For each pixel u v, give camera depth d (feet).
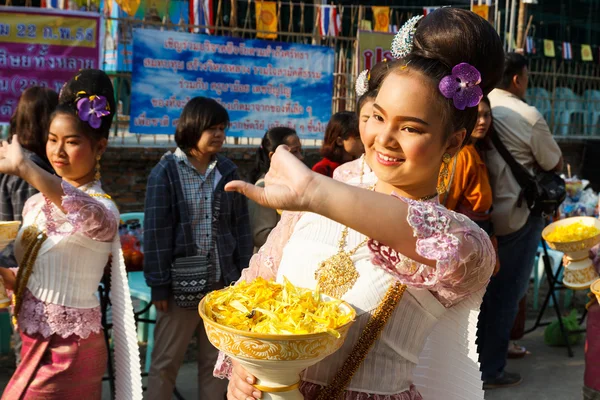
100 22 19.29
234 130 21.40
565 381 14.80
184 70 20.30
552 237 12.76
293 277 5.14
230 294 4.83
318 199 3.92
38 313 8.70
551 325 17.12
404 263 4.52
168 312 11.21
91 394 8.94
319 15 23.09
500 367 14.37
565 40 41.24
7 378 13.39
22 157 8.05
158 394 11.32
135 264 13.79
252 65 21.30
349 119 13.94
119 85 21.72
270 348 4.16
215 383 11.61
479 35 4.54
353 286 4.89
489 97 14.23
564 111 35.22
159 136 23.29
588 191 22.04
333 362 4.89
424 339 5.07
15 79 18.47
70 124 9.05
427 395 5.36
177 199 11.19
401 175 4.59
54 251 8.68
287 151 4.10
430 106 4.42
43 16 18.56
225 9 25.85
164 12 23.49
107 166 19.57
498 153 13.58
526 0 24.97
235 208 11.93
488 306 14.08
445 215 4.21
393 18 33.83
